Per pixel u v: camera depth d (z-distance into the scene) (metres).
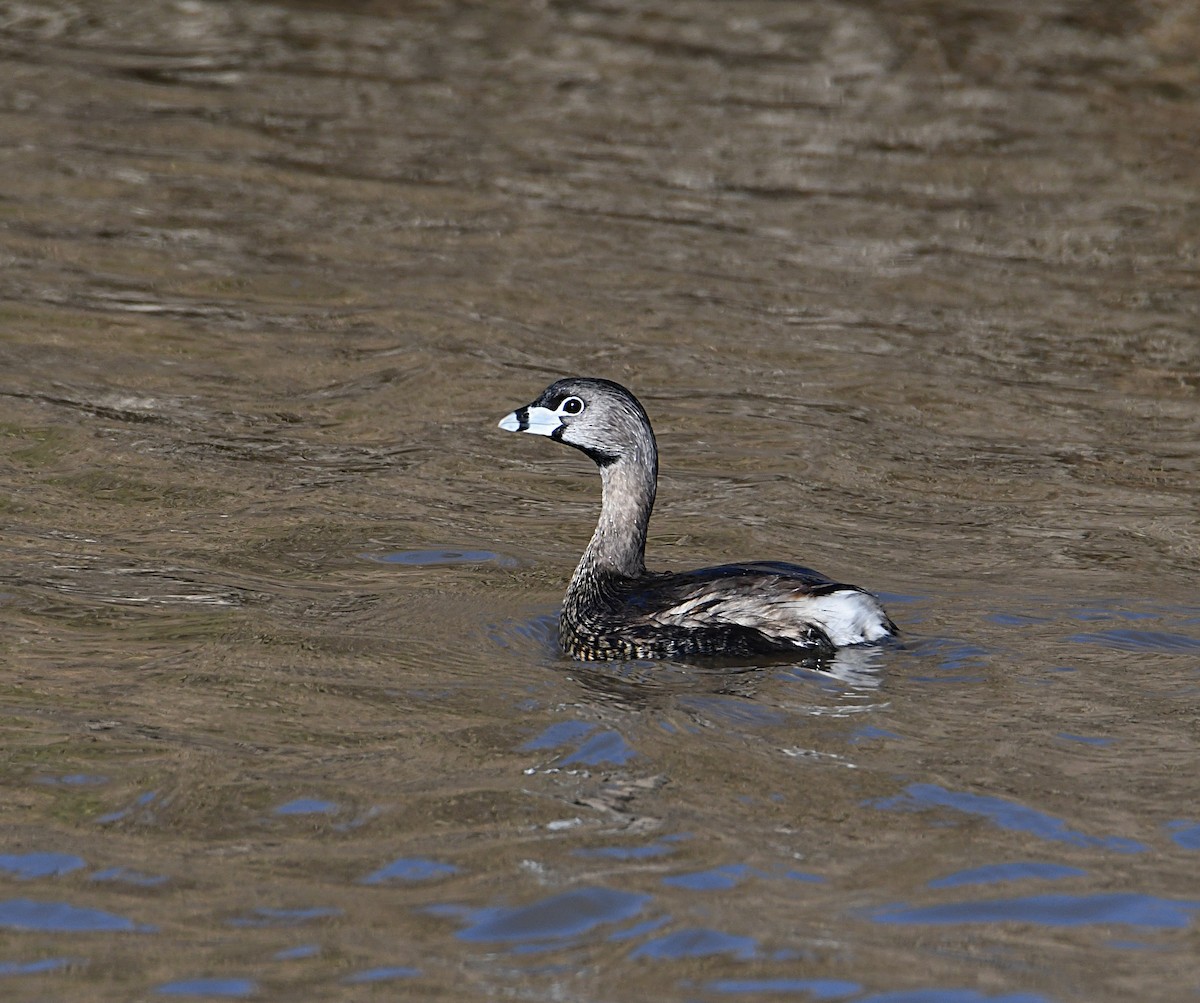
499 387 19.98
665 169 27.77
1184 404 20.31
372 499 16.89
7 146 26.80
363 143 28.19
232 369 20.08
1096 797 10.65
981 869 9.83
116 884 9.70
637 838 10.19
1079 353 21.77
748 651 12.82
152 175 26.22
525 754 11.32
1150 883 9.70
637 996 8.61
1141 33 34.03
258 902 9.52
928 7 35.19
